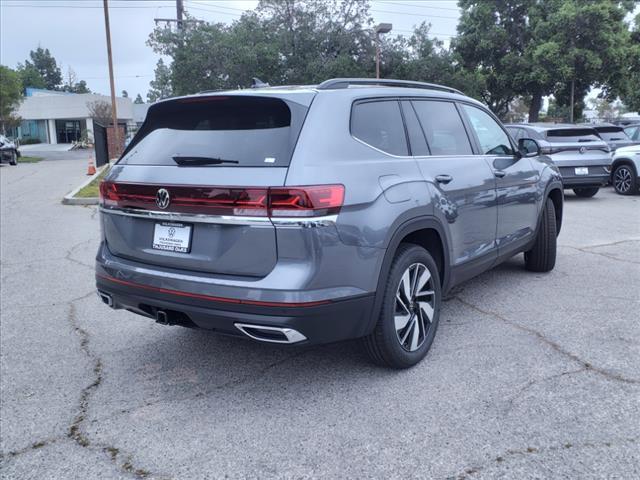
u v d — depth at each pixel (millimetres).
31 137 63688
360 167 3398
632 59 31094
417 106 4230
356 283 3279
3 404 3588
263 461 2893
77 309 5465
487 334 4445
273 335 3156
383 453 2916
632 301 5160
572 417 3189
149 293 3496
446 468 2773
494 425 3137
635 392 3457
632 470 2713
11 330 4910
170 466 2883
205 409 3447
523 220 5469
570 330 4484
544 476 2682
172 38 33281
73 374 4012
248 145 3324
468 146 4676
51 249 8234
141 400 3596
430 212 3854
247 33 33062
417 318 3887
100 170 21234
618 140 14438
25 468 2908
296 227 3035
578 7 30188
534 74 31844
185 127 3729
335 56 35125
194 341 4570
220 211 3189
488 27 34438
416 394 3518
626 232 8508
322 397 3529
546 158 6305
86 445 3104
